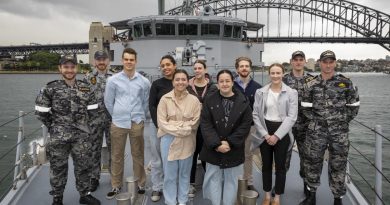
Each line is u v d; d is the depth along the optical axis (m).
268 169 4.25
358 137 20.00
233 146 3.84
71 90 4.08
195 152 4.61
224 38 11.07
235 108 3.82
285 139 4.10
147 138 7.20
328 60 3.96
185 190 4.27
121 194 4.07
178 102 4.12
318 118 4.11
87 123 4.21
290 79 4.59
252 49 11.84
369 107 34.62
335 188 4.18
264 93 4.13
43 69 119.75
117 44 11.90
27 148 14.04
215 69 11.00
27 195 4.83
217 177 4.03
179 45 10.90
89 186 4.43
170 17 10.56
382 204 4.05
